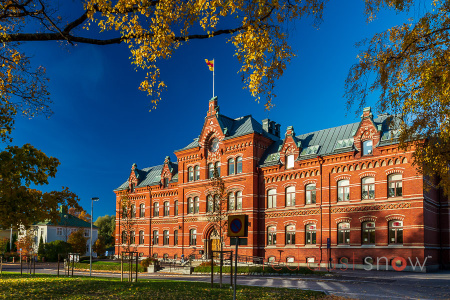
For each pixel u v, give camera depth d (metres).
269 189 47.12
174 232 57.69
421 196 35.16
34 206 11.61
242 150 48.72
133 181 66.50
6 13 9.61
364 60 13.90
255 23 10.32
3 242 77.81
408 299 18.83
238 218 13.71
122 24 9.89
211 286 20.61
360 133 40.16
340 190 41.03
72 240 73.81
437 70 12.30
